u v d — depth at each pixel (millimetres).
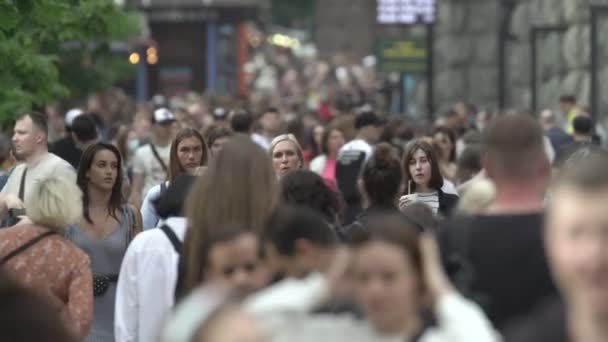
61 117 63219
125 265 20688
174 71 115812
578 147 30484
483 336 12531
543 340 11562
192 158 27844
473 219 15500
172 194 20656
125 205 26266
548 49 82812
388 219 12969
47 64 37656
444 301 12727
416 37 88875
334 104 73188
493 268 15305
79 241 25578
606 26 66562
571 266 9938
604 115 67938
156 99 76250
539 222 15281
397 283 12680
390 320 12727
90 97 73312
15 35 35188
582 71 79750
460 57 100625
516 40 88312
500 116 15875
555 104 82750
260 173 18219
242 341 10328
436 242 15719
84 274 21469
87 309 21312
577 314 10086
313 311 12672
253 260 14930
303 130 49500
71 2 38969
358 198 38375
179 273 18688
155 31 115562
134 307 20688
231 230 14891
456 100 101125
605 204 9891
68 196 21406
